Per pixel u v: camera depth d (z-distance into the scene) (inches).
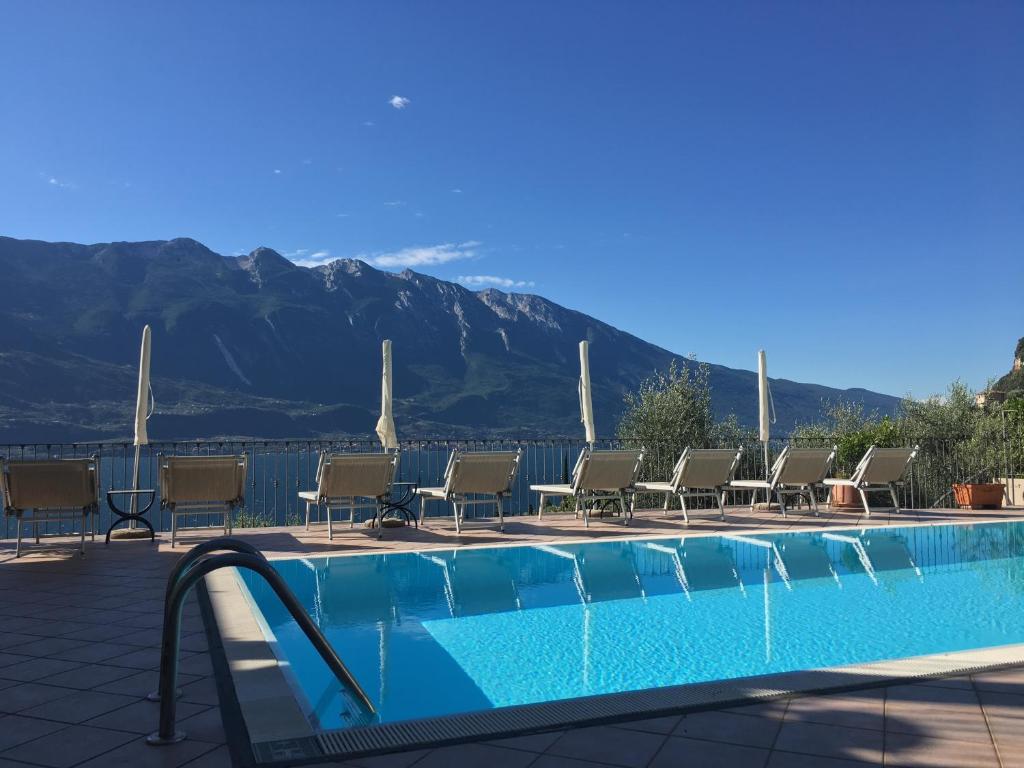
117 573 227.8
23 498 258.5
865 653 153.9
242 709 105.9
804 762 85.6
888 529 325.4
